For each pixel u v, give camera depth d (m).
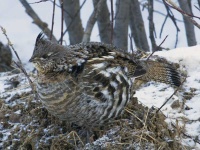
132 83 10.74
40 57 10.36
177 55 13.08
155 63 11.58
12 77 13.34
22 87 12.66
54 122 11.09
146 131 10.48
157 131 10.77
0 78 13.56
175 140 10.56
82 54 10.38
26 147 10.76
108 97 10.24
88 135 10.66
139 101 11.47
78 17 16.88
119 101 10.38
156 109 11.30
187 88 12.23
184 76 12.62
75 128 10.93
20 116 11.43
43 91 10.33
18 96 12.16
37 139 10.73
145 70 11.03
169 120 11.27
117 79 10.33
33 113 11.29
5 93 12.42
